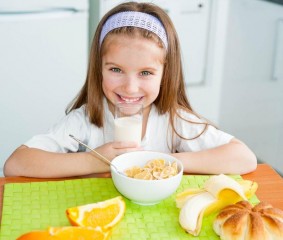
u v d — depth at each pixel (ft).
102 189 3.82
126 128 4.26
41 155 4.18
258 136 9.55
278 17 8.56
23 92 8.29
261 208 3.32
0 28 7.77
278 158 9.07
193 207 3.37
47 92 8.44
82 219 3.24
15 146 8.54
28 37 7.99
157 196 3.53
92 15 8.61
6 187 3.76
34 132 8.59
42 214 3.45
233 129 10.19
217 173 4.22
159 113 4.90
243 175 4.22
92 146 4.90
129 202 3.65
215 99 10.35
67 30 8.20
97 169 4.11
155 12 4.44
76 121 4.83
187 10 9.30
